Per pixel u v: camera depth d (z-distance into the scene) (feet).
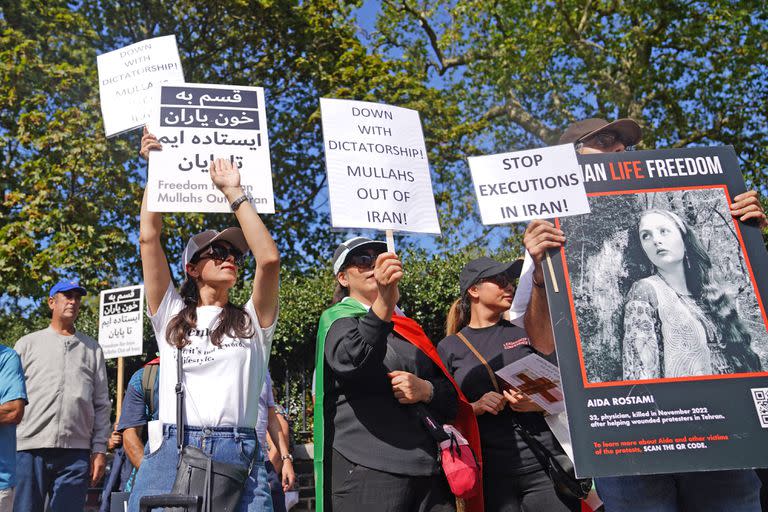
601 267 9.90
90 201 43.93
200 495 8.48
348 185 10.17
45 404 18.16
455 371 11.96
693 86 59.57
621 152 10.49
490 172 10.26
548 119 67.15
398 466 9.47
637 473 8.98
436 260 35.37
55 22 47.39
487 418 11.37
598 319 9.66
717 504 9.75
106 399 19.74
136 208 45.11
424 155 10.86
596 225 10.10
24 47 44.14
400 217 10.29
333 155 10.24
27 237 41.37
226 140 10.18
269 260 9.29
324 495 9.80
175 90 10.25
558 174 10.23
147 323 36.29
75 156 42.19
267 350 9.84
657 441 9.11
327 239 58.34
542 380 10.26
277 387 34.30
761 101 59.57
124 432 12.92
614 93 60.29
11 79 43.70
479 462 10.73
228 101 10.37
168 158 9.91
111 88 12.11
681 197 10.23
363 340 9.29
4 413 13.41
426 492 9.73
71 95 44.73
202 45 54.95
